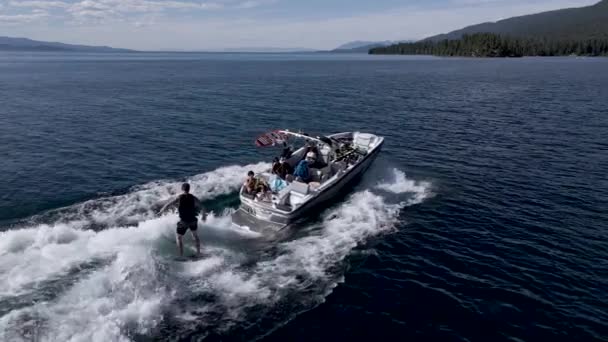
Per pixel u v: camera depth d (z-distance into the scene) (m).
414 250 12.89
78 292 9.16
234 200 15.98
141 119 32.88
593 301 10.54
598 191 17.97
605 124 31.66
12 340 7.65
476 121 33.47
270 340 8.70
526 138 27.42
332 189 15.62
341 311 9.82
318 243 12.83
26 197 15.95
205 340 8.44
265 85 63.09
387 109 39.59
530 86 59.91
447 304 10.34
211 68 117.00
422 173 20.39
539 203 16.75
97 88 55.66
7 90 50.84
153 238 11.92
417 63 144.25
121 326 8.34
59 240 11.47
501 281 11.38
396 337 9.15
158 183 17.89
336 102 44.16
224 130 29.39
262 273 10.92
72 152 22.67
